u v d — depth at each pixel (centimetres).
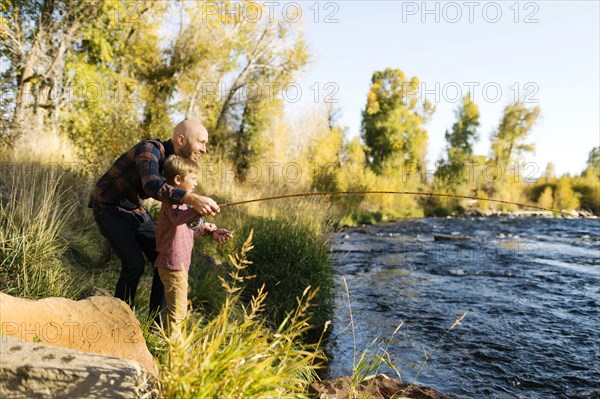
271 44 2236
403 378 445
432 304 705
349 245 1336
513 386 435
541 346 533
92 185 710
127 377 206
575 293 786
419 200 3306
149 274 550
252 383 223
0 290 389
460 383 438
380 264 1033
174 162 329
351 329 582
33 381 199
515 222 2491
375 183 2814
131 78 1680
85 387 200
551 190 3972
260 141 2327
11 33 1230
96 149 1008
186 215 314
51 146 912
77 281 465
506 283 857
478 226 2200
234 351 234
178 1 1722
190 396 212
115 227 370
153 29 1653
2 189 572
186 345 229
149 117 1574
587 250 1352
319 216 739
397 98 4500
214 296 524
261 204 902
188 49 1836
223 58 1961
